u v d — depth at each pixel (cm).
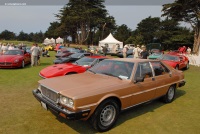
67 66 762
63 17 7069
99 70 516
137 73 473
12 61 1193
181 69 1470
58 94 383
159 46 4506
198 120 478
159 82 532
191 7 4209
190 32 6266
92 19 6769
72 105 358
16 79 880
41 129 405
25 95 632
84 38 7319
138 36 7694
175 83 606
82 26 7206
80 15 6519
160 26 7038
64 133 393
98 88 397
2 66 1184
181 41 6166
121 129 419
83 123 439
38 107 527
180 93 730
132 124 445
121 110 438
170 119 479
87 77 473
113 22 7200
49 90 412
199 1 4038
